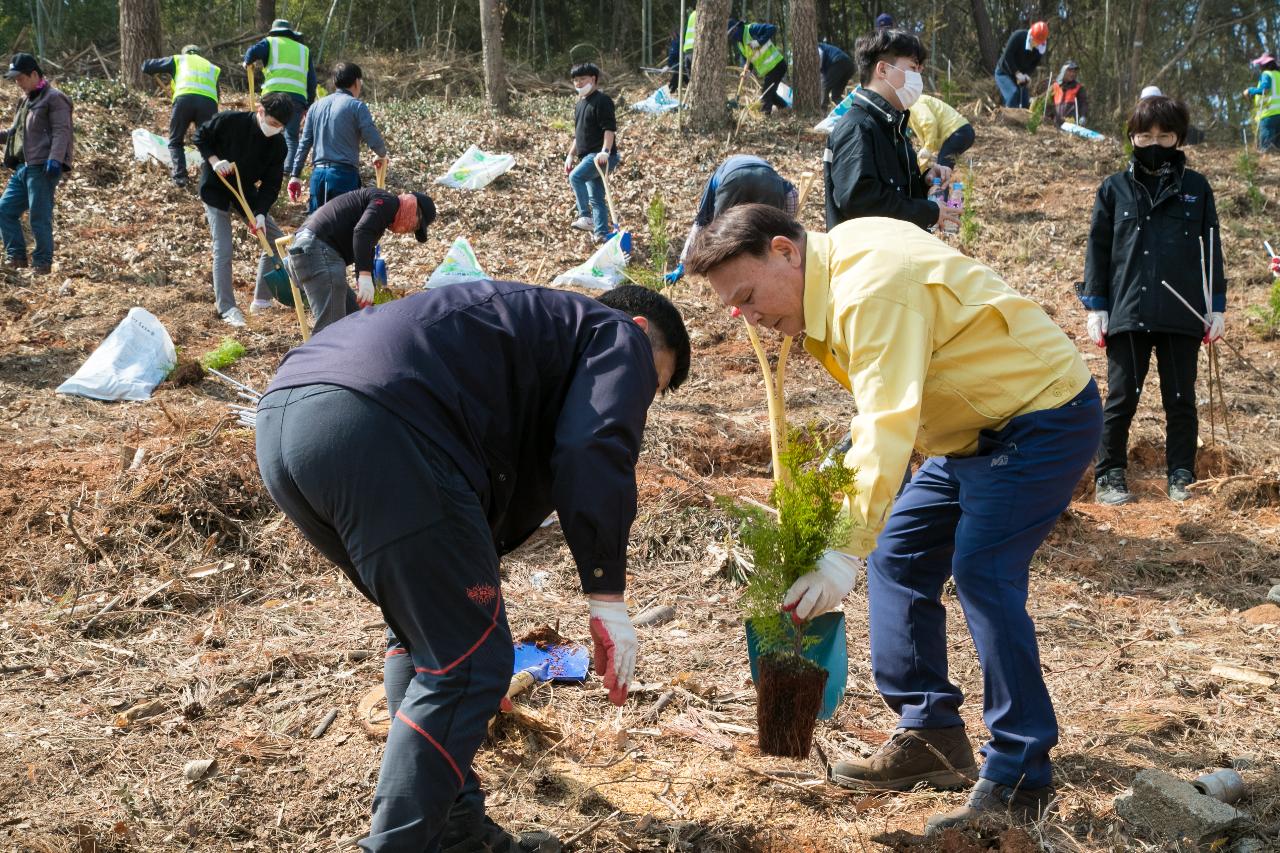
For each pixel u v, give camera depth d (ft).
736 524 15.64
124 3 44.83
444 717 7.09
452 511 7.10
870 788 9.70
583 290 29.40
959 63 81.61
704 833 8.96
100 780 9.66
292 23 64.39
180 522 15.01
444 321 7.52
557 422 7.59
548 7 72.08
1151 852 8.66
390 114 45.68
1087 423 8.68
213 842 8.86
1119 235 17.88
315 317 21.04
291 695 11.30
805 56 49.21
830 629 8.99
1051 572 15.30
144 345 22.13
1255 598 14.46
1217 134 80.07
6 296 27.20
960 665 12.35
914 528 9.59
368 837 7.03
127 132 39.27
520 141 42.91
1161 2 83.10
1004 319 8.53
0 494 15.64
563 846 8.70
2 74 48.44
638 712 11.15
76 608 13.25
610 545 7.34
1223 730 10.77
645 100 51.75
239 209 27.04
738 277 8.68
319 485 7.01
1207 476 19.35
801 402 21.74
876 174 14.99
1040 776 8.83
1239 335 27.68
